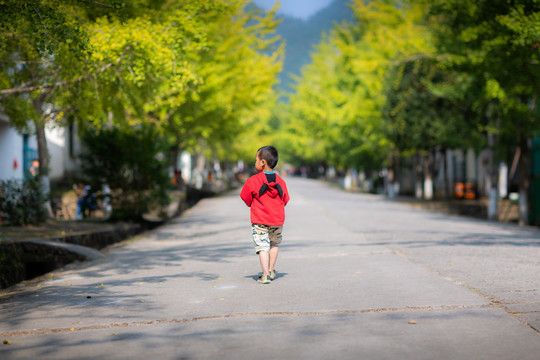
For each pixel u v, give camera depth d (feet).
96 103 54.60
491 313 20.93
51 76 47.83
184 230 68.33
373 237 50.85
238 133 152.05
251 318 21.26
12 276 40.73
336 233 55.47
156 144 77.05
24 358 17.03
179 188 142.10
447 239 48.29
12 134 97.55
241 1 46.01
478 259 35.04
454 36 66.95
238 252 43.34
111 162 73.56
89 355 17.16
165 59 42.83
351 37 148.77
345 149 184.14
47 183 65.41
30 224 60.03
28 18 29.07
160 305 24.20
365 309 22.13
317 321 20.53
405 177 216.74
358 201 128.57
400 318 20.58
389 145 145.48
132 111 64.69
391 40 108.47
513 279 27.68
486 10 55.01
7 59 43.11
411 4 101.19
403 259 36.04
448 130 110.52
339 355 16.49
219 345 17.81
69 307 24.54
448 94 92.63
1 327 21.21
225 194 181.27
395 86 117.08
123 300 25.63
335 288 26.78
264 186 28.45
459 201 139.13
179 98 67.72
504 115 79.25
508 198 136.87
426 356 16.21
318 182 316.19
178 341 18.44
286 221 71.51
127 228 67.15
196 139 131.85
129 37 40.04
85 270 37.45
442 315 20.84
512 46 54.34
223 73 95.20
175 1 44.80
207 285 28.81
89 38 33.68
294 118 225.35
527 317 20.15
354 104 137.69
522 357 15.97
